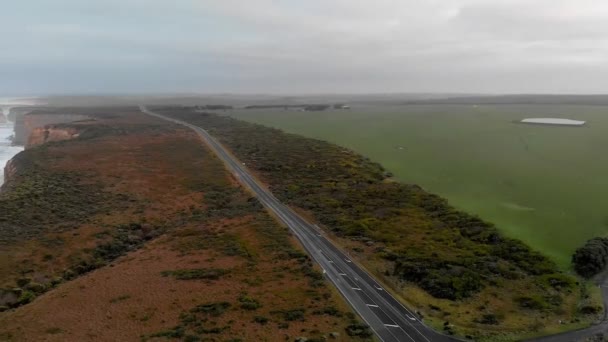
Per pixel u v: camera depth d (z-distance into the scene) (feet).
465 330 181.68
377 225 304.30
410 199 365.61
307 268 231.71
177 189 408.87
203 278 220.84
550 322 192.44
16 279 238.89
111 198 380.78
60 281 242.58
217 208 355.56
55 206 348.18
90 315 186.91
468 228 303.07
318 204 351.25
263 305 192.03
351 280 222.69
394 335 173.99
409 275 233.76
